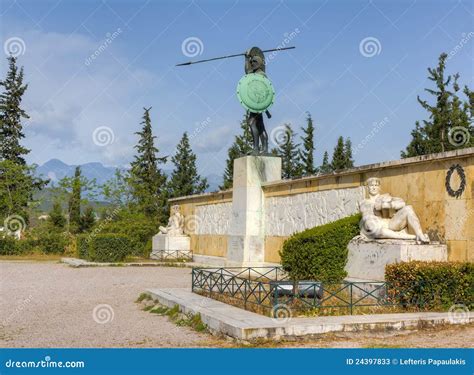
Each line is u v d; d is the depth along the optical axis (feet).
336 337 36.78
